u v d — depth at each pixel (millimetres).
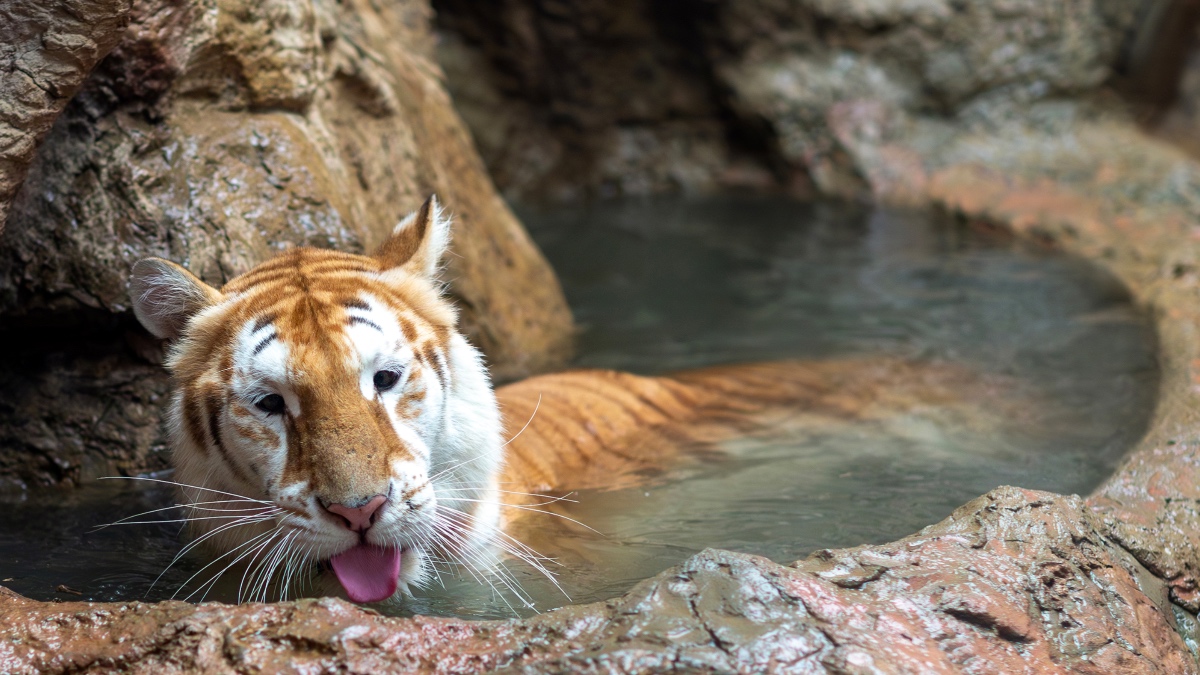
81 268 4066
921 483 4004
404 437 3004
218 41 4223
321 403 2906
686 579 2578
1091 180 8797
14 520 3852
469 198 5938
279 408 2965
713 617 2465
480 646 2447
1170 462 3658
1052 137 9805
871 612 2527
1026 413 4742
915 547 2820
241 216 4215
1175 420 4023
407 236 3568
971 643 2508
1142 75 9906
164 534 3674
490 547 3410
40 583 3258
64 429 4266
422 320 3279
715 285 7242
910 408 4902
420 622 2512
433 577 3285
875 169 9742
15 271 4082
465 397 3344
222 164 4254
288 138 4430
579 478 4184
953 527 2951
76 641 2545
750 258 7887
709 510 3785
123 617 2605
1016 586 2705
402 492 2914
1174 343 5148
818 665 2332
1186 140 9531
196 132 4246
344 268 3334
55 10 3445
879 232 8492
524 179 10438
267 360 2938
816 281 7230
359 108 5098
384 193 5043
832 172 9914
